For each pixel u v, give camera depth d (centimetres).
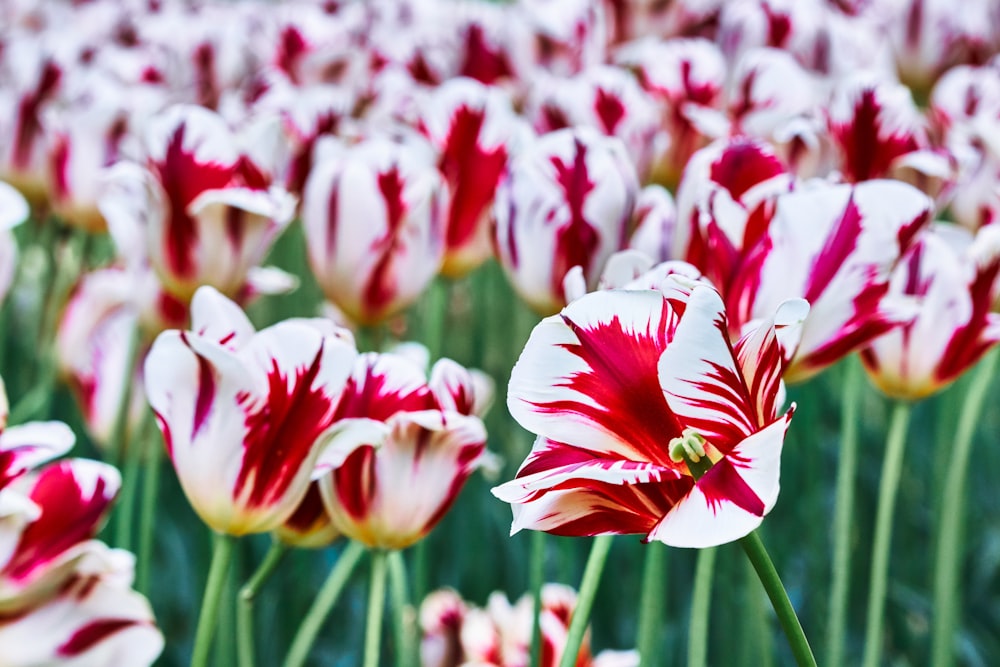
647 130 106
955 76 110
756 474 70
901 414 94
